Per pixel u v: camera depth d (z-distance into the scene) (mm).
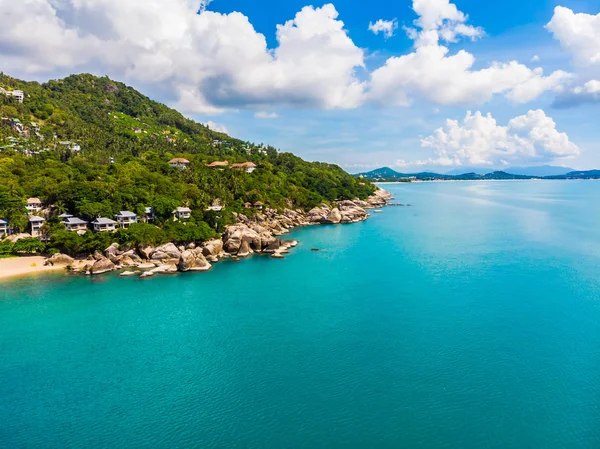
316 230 166875
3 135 181750
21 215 116562
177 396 49781
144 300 82125
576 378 52219
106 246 109375
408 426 44188
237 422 45125
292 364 56656
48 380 53406
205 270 104000
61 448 41531
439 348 60281
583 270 97625
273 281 94250
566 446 41188
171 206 133125
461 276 94562
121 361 58000
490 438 42375
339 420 45219
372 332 65812
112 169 159375
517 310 73438
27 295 85000
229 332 66938
